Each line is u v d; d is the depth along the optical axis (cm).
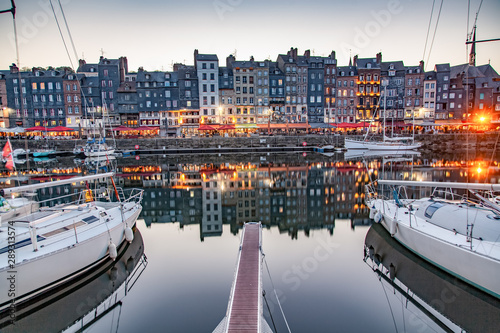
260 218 1831
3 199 1173
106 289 1037
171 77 6456
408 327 821
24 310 913
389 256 1258
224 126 5884
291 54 6875
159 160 4444
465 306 916
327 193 2436
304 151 5397
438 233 1060
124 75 6812
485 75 6888
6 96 6028
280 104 6669
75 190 2594
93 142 5056
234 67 6462
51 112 6166
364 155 4781
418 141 5594
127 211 1385
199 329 830
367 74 6919
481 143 5612
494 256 863
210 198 2322
